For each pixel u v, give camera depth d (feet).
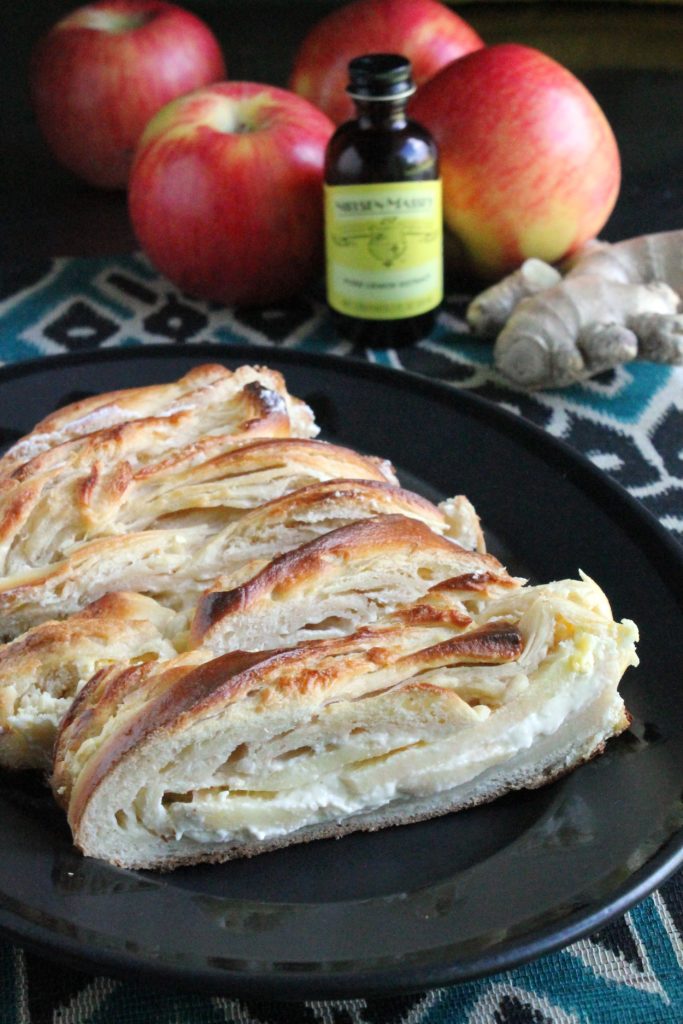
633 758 1.63
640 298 2.19
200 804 1.57
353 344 2.26
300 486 1.77
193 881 1.56
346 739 1.59
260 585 1.65
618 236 2.46
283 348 2.06
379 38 2.43
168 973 1.41
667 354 2.18
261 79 2.96
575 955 1.57
